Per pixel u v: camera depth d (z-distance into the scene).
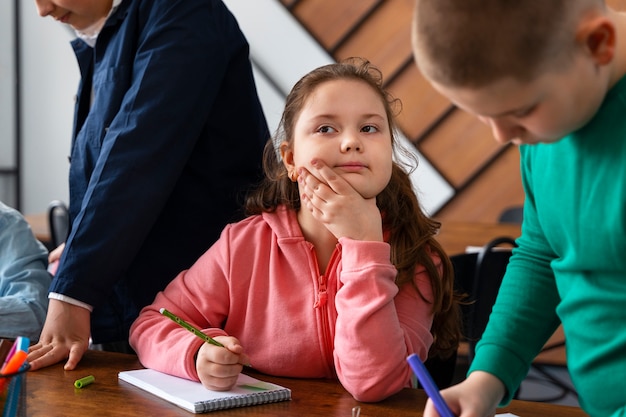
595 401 1.04
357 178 1.37
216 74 1.69
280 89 5.48
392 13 5.31
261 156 1.87
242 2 5.47
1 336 1.63
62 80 5.72
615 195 0.97
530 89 0.85
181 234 1.77
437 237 3.43
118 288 1.75
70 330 1.48
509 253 2.43
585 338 1.04
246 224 1.54
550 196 1.07
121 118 1.61
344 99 1.41
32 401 1.22
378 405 1.25
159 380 1.33
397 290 1.33
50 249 3.23
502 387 1.11
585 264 1.03
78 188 1.79
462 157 5.23
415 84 5.27
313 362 1.41
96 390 1.29
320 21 5.40
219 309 1.49
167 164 1.59
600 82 0.91
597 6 0.87
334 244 1.46
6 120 5.76
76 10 1.74
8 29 5.70
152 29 1.66
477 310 2.41
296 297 1.44
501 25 0.82
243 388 1.29
